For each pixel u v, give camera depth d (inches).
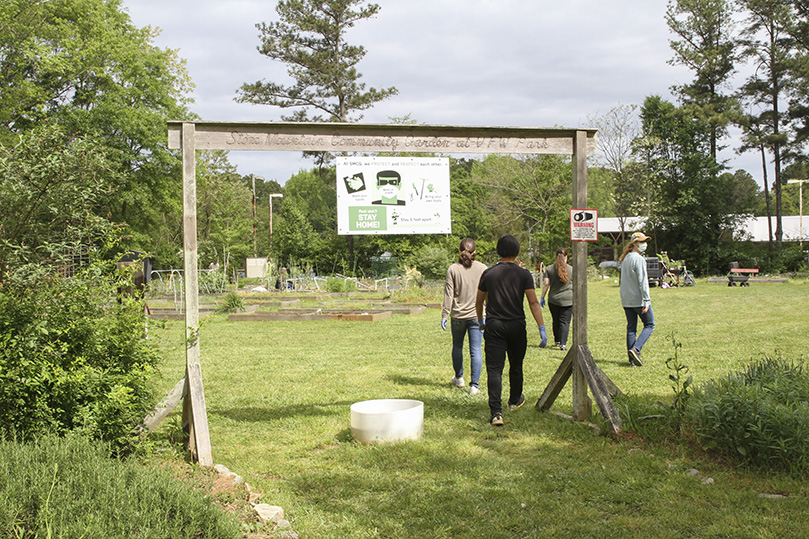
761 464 172.1
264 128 206.8
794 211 3346.5
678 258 1707.7
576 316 231.1
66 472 128.6
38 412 156.8
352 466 185.2
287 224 1863.9
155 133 1359.5
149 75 1402.6
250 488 164.2
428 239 1585.9
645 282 335.0
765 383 194.1
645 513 148.3
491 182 1761.8
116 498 119.2
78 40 1210.6
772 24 1679.4
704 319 579.8
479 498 158.7
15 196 179.6
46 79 1225.4
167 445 189.3
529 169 1694.1
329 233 1921.8
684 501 153.8
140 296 194.2
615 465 181.5
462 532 139.7
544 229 1685.5
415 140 221.6
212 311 783.1
